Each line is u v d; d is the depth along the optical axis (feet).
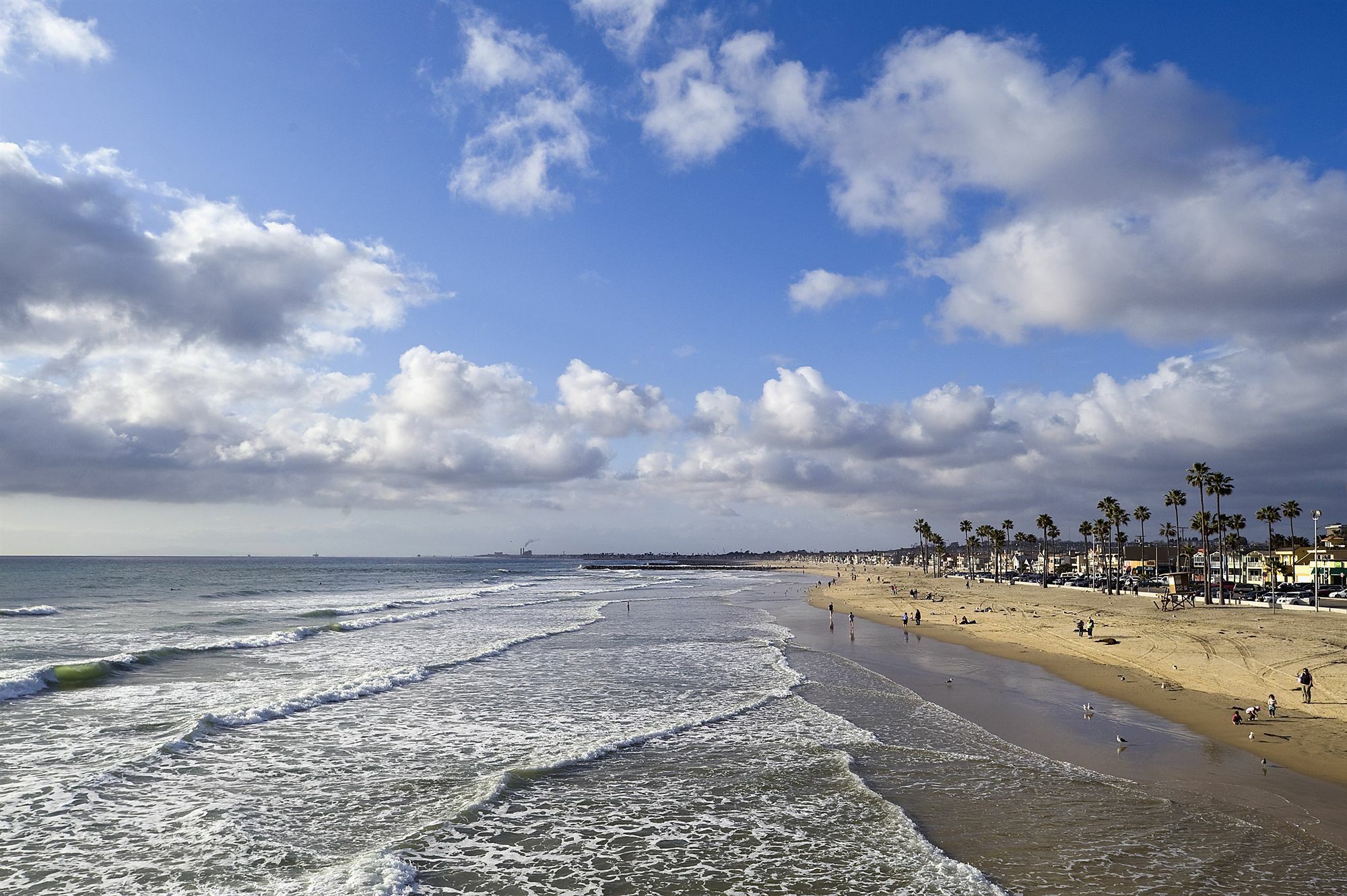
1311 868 45.57
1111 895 42.22
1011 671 120.88
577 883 43.93
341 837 50.14
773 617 223.30
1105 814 54.65
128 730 75.92
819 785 61.31
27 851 47.32
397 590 356.18
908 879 44.21
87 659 120.78
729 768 66.03
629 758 69.15
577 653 138.41
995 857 47.37
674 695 98.73
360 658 126.93
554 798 58.08
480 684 105.70
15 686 93.50
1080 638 153.38
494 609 250.78
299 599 281.95
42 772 62.28
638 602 291.58
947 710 90.48
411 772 64.18
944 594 322.34
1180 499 385.09
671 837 50.67
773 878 44.62
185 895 41.81
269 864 45.91
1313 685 94.89
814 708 90.94
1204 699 94.22
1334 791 59.31
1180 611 208.13
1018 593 324.39
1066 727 81.46
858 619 221.25
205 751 69.62
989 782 62.39
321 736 75.46
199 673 111.04
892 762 68.08
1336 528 395.96
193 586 371.15
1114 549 520.83
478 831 51.44
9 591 312.91
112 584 371.56
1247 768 65.46
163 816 53.47
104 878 43.83
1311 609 201.98
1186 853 47.73
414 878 44.16
